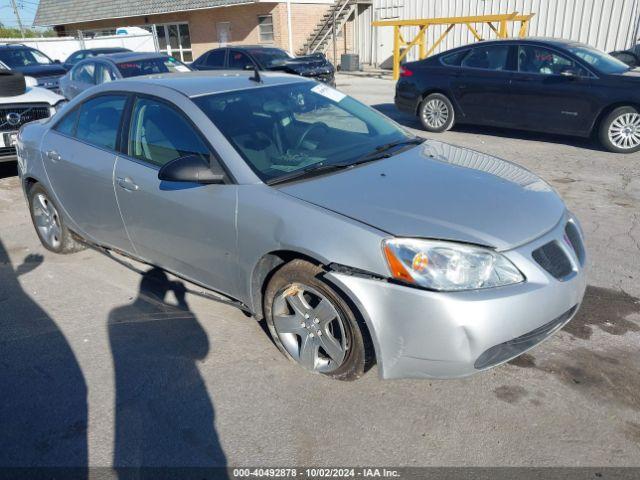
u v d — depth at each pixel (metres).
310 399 2.86
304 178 3.07
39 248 5.03
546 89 8.18
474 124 9.41
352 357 2.78
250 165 3.09
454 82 9.20
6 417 2.81
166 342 3.42
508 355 2.61
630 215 5.33
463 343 2.47
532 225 2.76
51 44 21.92
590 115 7.87
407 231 2.56
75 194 4.15
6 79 6.84
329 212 2.73
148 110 3.59
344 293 2.67
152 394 2.95
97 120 4.00
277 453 2.53
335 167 3.21
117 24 28.62
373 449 2.53
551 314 2.63
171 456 2.53
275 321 3.08
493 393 2.86
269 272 3.03
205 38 24.81
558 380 2.93
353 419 2.71
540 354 3.16
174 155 3.39
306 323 2.95
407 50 18.30
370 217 2.67
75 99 4.33
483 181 3.14
